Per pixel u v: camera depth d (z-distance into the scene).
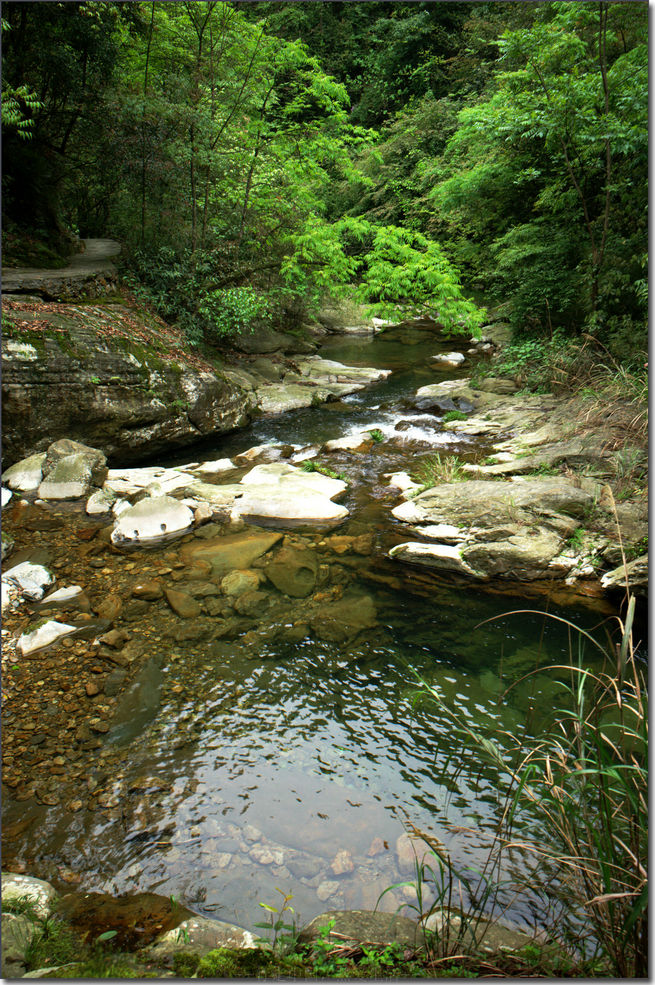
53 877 2.17
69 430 6.34
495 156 10.80
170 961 1.77
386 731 2.97
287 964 1.76
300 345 12.50
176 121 8.69
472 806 2.53
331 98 10.05
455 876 2.20
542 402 8.02
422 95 21.53
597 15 7.84
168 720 3.02
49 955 1.79
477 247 13.01
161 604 4.03
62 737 2.88
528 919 2.01
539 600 4.15
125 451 6.80
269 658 3.51
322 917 1.99
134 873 2.19
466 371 11.01
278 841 2.35
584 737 2.72
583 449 5.91
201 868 2.23
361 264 9.73
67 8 7.61
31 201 8.52
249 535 5.06
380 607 4.05
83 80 8.39
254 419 8.63
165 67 10.05
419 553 4.66
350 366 11.55
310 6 23.73
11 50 7.54
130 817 2.45
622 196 8.41
